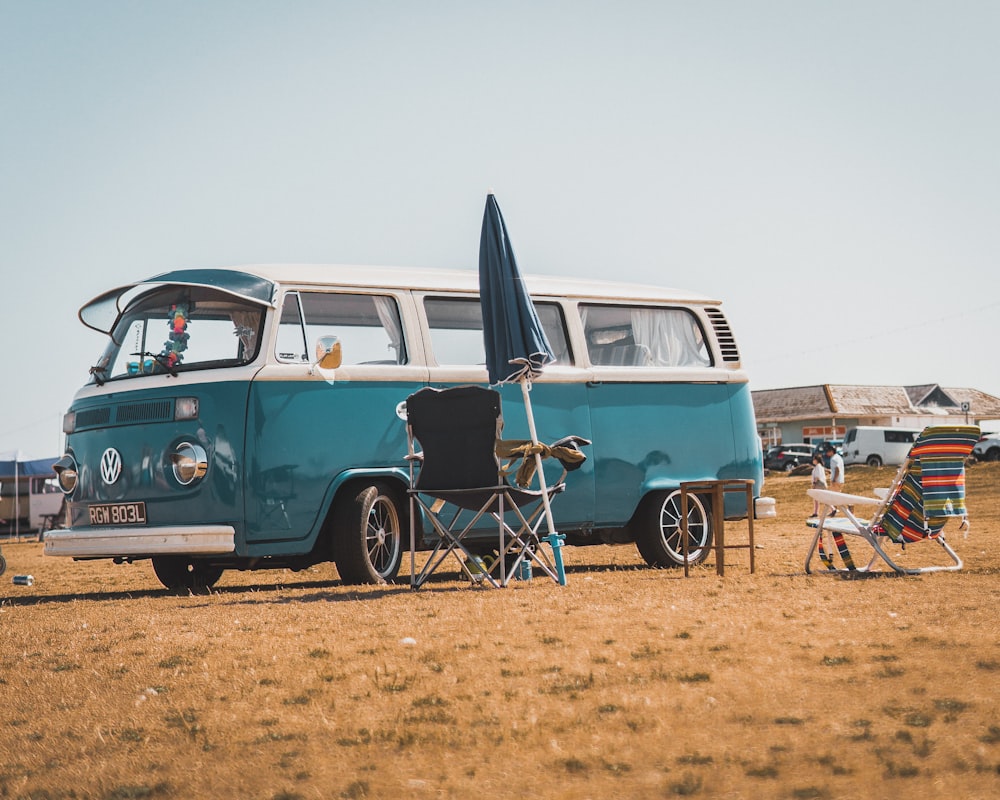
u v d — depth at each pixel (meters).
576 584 8.37
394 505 9.34
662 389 10.78
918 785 3.27
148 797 3.58
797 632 5.52
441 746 3.89
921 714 3.94
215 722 4.34
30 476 36.09
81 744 4.20
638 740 3.84
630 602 6.91
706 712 4.12
